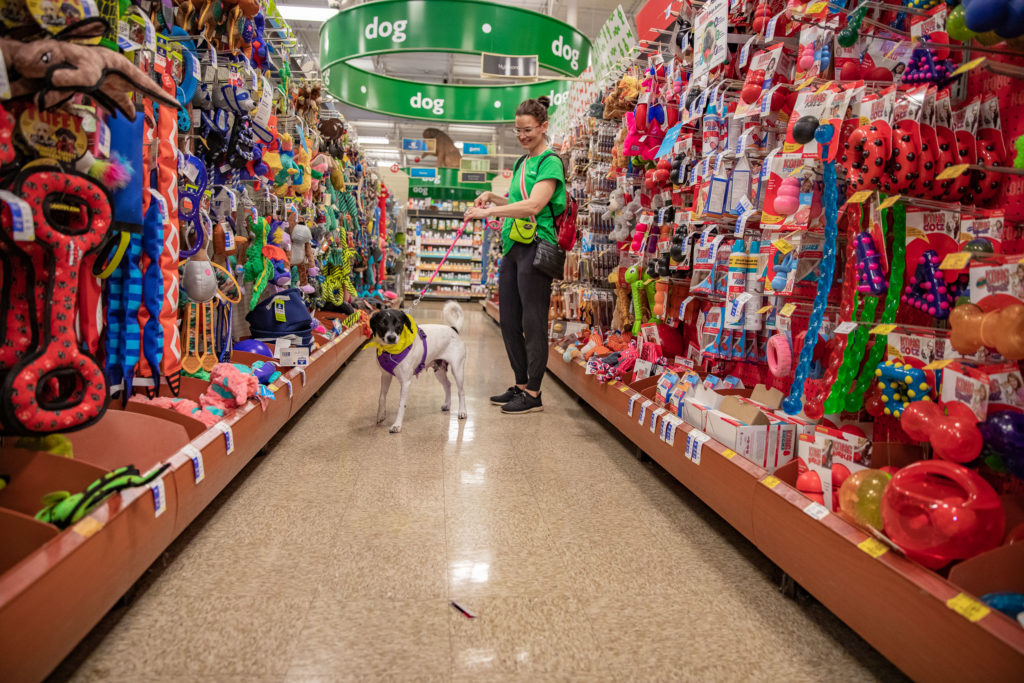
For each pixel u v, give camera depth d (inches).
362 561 73.8
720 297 102.3
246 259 117.0
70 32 54.4
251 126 107.1
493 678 53.3
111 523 52.0
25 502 59.2
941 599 44.9
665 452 97.7
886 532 53.3
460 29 172.2
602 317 169.9
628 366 131.6
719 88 100.3
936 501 50.4
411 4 171.3
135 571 57.4
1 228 52.0
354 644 57.4
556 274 145.6
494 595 67.3
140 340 75.3
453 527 84.5
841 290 82.1
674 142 113.8
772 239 84.9
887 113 63.5
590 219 172.2
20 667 40.3
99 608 50.9
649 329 126.0
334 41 180.2
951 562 53.1
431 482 101.5
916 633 46.8
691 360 117.1
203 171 91.0
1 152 51.9
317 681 52.1
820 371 84.7
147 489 59.1
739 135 97.3
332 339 181.0
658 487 103.0
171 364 78.7
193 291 87.4
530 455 118.4
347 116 695.1
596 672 54.7
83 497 52.1
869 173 62.4
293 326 130.9
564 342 193.5
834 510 64.9
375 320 128.0
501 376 206.5
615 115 153.9
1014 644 39.1
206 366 98.5
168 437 73.8
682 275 112.7
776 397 87.3
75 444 70.2
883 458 69.7
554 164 139.8
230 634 58.3
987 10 48.5
